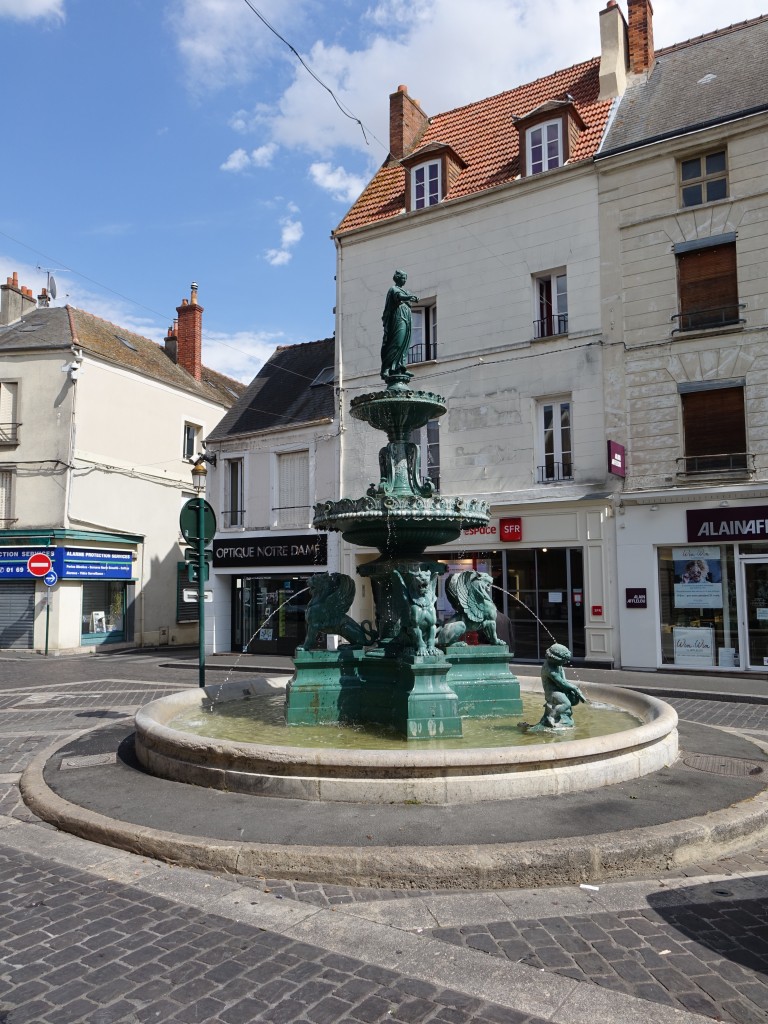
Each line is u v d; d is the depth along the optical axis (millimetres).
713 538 14836
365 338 20219
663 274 15984
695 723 8617
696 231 15680
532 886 4223
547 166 17984
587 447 16578
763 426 14680
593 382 16609
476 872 4203
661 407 15789
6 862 4684
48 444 22953
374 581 8367
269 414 22625
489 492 17734
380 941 3598
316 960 3426
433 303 19469
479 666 7922
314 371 23547
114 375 24672
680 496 15164
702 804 5156
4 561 22484
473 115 22016
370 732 7062
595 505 16125
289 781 5301
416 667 6711
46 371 23234
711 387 15258
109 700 11984
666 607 15523
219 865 4457
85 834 5051
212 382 31750
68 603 22484
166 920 3838
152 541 25984
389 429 8414
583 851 4297
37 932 3721
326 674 7672
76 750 7383
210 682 14547
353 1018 2957
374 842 4465
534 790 5254
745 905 3990
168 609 26594
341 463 20328
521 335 17703
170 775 6000
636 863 4398
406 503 7250
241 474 22438
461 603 8062
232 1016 2977
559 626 16672
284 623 21281
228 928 3744
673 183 16016
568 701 7109
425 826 4699
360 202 21562
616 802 5164
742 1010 3008
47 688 13773
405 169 20188
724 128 15391
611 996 3105
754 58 17297
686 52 19250
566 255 17219
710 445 15344
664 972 3301
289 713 7449
